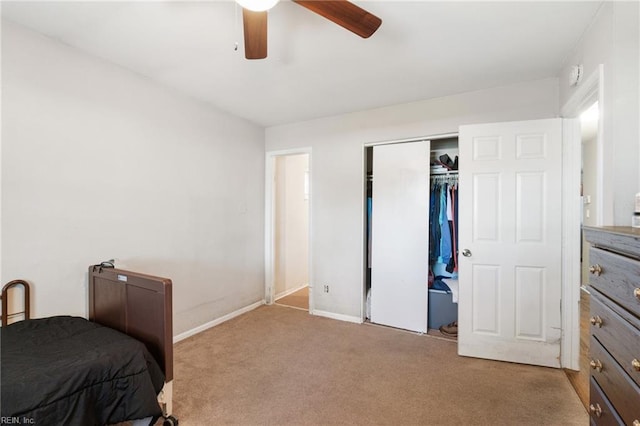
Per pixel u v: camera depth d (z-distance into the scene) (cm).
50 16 180
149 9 173
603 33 168
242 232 369
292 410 185
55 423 123
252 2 130
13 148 187
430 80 263
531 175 243
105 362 142
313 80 265
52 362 137
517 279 246
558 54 220
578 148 234
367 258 356
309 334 304
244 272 372
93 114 225
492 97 278
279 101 314
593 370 120
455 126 294
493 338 252
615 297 102
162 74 255
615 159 154
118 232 242
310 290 370
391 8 171
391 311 325
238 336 298
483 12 174
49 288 203
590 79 183
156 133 270
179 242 291
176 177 288
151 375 161
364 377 223
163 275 276
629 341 93
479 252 255
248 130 379
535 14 176
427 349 271
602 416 111
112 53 222
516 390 207
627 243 92
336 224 356
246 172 376
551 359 239
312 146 373
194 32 196
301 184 493
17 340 158
